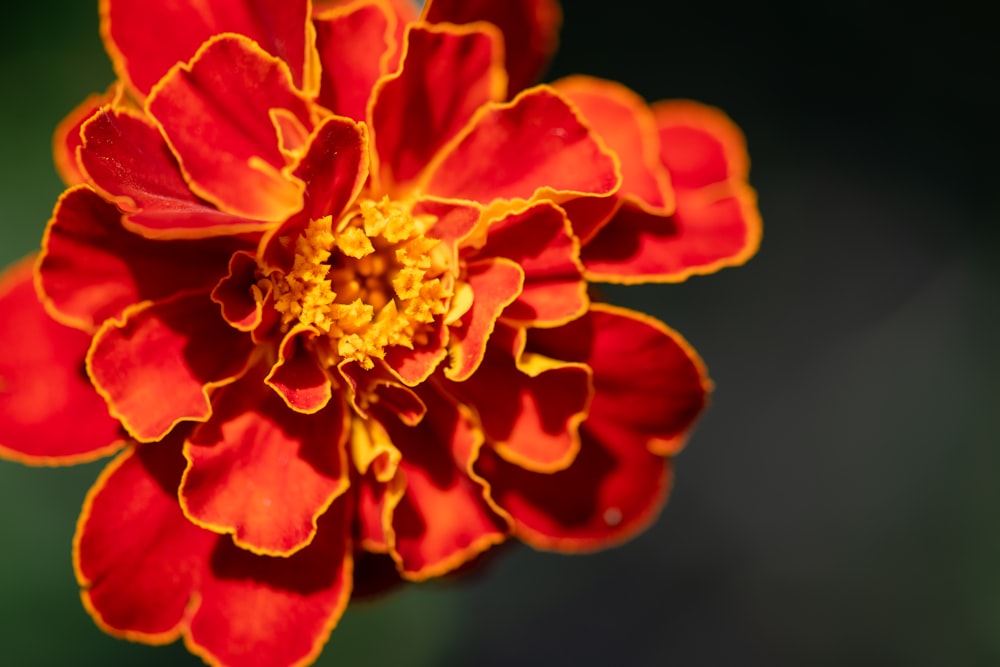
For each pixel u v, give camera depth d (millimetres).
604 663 286
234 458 161
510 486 173
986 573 284
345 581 165
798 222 299
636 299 292
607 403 172
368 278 165
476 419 166
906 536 289
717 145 180
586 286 170
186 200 160
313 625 164
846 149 300
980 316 294
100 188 153
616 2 292
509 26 173
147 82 162
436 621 271
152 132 159
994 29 292
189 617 163
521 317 163
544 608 288
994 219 297
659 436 173
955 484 290
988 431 291
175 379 160
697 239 172
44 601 224
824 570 291
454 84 165
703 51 295
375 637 259
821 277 299
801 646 288
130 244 160
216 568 164
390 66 163
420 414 163
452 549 168
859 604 288
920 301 297
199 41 162
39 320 168
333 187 160
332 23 163
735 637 290
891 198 300
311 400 160
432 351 163
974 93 298
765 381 296
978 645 281
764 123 298
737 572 292
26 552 223
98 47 228
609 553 293
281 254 160
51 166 224
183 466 163
